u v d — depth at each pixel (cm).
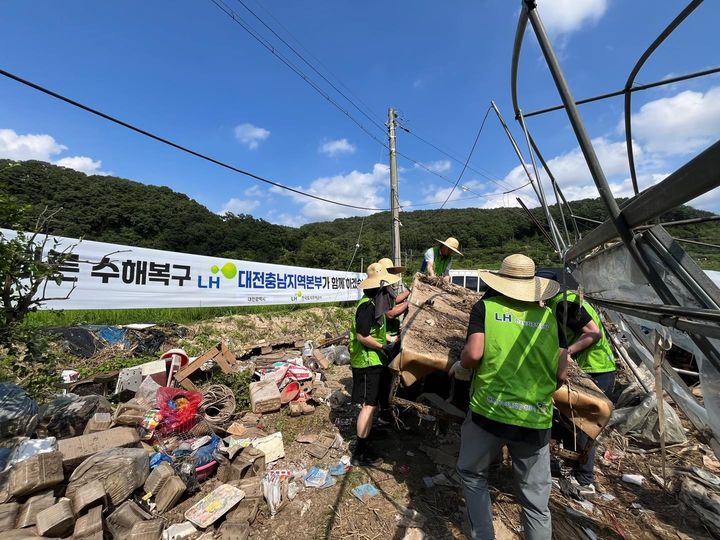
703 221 246
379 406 366
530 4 135
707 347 167
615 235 223
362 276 1292
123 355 535
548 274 290
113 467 249
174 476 270
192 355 603
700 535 249
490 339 195
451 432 388
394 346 331
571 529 249
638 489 298
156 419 332
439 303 348
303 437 372
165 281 689
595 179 150
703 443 364
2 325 293
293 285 1001
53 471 230
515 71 199
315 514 264
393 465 326
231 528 239
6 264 287
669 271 179
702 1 129
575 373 267
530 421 183
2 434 264
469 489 203
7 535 196
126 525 233
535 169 241
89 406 328
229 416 394
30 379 336
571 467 309
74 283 558
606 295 334
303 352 668
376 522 256
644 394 401
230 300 824
